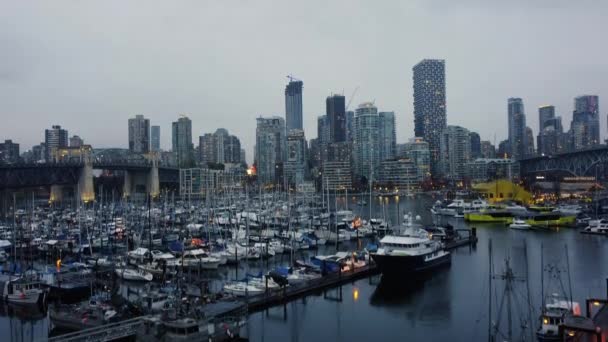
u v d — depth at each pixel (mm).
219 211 180375
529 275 81438
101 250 104688
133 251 98938
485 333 55406
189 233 130500
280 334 56656
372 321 61062
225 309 54344
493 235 133500
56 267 86375
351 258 91188
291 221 132750
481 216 170500
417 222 172625
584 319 43062
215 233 133625
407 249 84312
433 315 62625
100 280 74688
